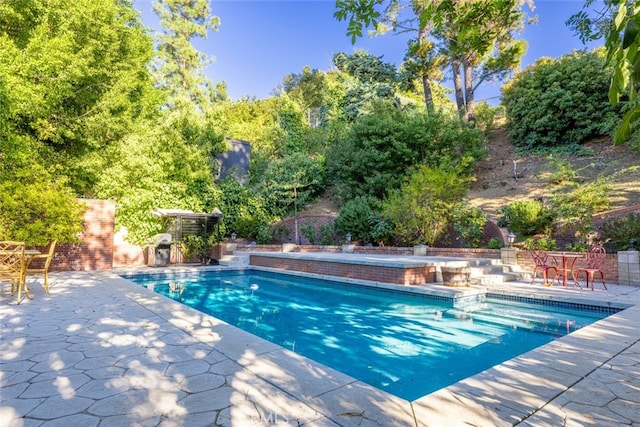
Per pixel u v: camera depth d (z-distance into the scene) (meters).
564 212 10.37
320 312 7.02
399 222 12.95
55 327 4.45
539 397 2.54
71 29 11.67
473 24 3.05
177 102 20.52
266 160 22.48
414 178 12.80
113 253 12.72
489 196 14.82
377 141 17.23
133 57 15.17
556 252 8.97
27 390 2.65
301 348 4.80
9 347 3.65
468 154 16.25
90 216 11.28
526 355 3.45
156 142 14.80
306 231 16.12
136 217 13.83
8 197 8.95
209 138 18.41
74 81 11.48
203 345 3.75
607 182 11.27
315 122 30.58
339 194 18.62
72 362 3.23
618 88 1.17
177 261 14.37
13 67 9.62
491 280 8.62
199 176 16.22
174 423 2.18
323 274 10.65
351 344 4.96
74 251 10.99
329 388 2.69
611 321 4.76
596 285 8.05
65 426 2.15
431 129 17.03
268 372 3.00
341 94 25.98
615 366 3.15
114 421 2.21
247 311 7.14
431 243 12.65
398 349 4.73
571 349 3.62
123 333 4.19
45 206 9.38
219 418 2.24
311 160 20.58
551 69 17.81
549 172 14.98
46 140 12.26
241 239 16.95
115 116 13.43
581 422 2.20
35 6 10.98
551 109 17.30
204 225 14.61
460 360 4.29
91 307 5.64
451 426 2.14
